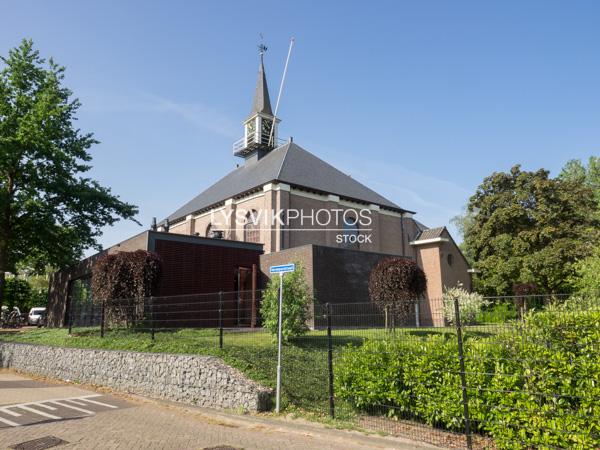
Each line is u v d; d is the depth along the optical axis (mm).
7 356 15828
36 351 14508
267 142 36875
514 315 5965
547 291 25438
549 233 25375
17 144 22156
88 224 25578
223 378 8930
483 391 5883
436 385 6414
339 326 8617
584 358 5098
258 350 10258
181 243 18500
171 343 11102
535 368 5418
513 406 5461
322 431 6871
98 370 12023
